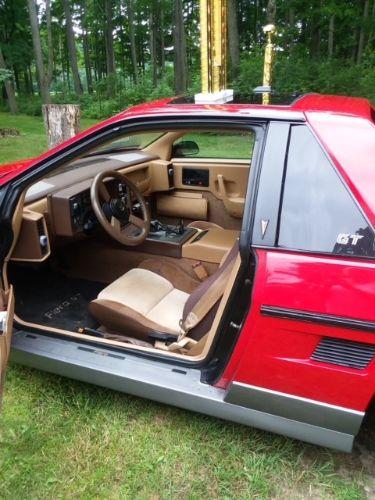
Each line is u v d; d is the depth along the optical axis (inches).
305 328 56.3
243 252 59.8
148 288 94.7
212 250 102.7
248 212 60.0
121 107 738.8
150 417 80.5
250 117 61.9
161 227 114.3
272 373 60.7
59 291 113.2
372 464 70.6
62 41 1429.6
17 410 82.7
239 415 66.2
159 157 137.0
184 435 76.6
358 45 713.0
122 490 67.2
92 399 84.7
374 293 52.4
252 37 1041.5
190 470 70.1
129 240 98.2
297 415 61.9
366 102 69.9
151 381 70.1
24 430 77.6
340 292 53.8
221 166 129.8
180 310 89.6
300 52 616.7
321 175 57.0
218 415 67.8
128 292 92.4
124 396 85.4
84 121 662.5
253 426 66.5
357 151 56.0
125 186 106.0
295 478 68.5
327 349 56.4
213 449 73.7
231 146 129.3
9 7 1031.6
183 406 69.6
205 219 136.3
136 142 140.1
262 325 58.6
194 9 1078.4
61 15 1275.8
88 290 114.2
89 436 76.8
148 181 133.9
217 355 68.7
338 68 495.8
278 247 57.5
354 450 73.0
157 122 67.4
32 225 86.4
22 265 109.7
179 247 105.7
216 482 68.1
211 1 70.5
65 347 79.4
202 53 72.2
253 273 58.9
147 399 79.6
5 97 1102.4
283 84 476.7
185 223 139.2
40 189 103.0
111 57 1205.7
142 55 1477.6
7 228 78.0
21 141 369.7
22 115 844.6
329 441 61.8
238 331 61.9
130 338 86.0
